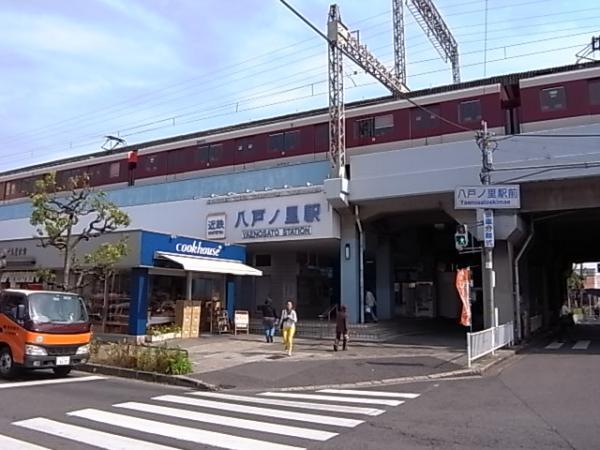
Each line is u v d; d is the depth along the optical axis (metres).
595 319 56.12
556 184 19.59
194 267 20.09
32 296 12.68
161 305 21.28
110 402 9.56
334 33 20.67
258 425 7.64
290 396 10.63
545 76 20.42
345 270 22.23
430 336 22.39
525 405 9.12
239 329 22.67
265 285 28.81
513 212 19.62
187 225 26.06
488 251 16.91
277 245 25.50
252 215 23.98
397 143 22.72
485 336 15.55
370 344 19.30
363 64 21.80
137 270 19.72
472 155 19.73
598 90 19.61
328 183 21.53
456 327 27.39
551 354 17.06
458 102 21.86
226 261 23.19
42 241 19.33
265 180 25.47
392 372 13.34
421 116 22.47
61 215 20.20
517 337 20.39
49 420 7.86
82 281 19.39
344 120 22.81
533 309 29.56
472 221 20.36
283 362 14.80
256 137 26.89
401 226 26.02
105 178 32.47
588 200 19.45
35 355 12.04
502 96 21.72
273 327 20.47
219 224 24.92
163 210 27.05
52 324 12.46
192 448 6.36
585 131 18.36
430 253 32.00
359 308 22.03
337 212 22.38
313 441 6.71
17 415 8.21
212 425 7.62
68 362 12.59
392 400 9.88
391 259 26.58
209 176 27.38
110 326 20.64
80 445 6.45
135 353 13.67
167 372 12.91
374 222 24.17
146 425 7.58
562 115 19.94
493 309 16.88
